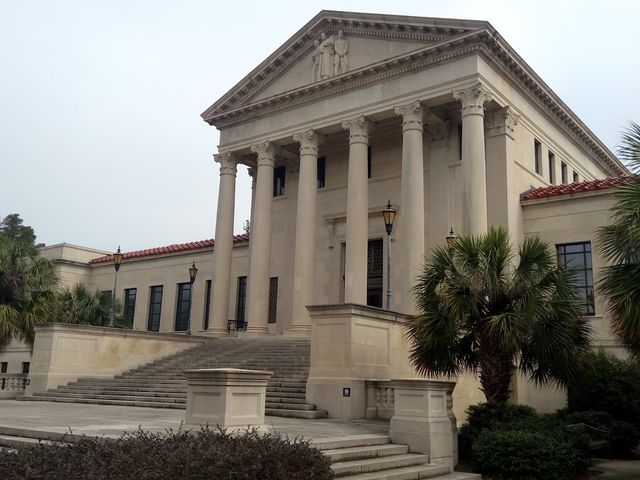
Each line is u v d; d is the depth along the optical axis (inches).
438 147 1235.2
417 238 1063.0
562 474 572.7
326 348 778.8
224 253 1360.7
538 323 620.4
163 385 960.9
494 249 657.6
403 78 1144.8
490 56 1079.0
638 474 631.2
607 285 576.1
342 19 1234.6
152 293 1820.9
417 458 555.2
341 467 465.1
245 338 1228.5
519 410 700.7
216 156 1421.0
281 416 749.9
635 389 787.4
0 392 1083.9
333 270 1366.9
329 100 1247.5
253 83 1380.4
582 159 1471.5
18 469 274.1
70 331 1064.8
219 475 292.0
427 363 663.8
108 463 287.1
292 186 1485.0
